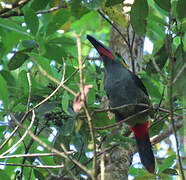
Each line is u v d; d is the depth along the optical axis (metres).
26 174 9.20
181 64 7.06
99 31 15.13
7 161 9.16
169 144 13.62
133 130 8.82
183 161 7.58
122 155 8.21
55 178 7.28
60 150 8.04
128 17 9.38
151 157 8.66
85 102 5.47
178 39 8.98
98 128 6.82
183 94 6.88
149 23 9.26
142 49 9.81
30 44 7.94
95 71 9.81
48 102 7.43
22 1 7.76
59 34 13.27
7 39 7.23
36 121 8.36
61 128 7.13
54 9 8.45
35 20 8.00
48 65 7.87
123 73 8.74
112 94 8.74
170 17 7.05
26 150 7.95
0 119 8.45
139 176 7.98
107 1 7.50
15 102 7.84
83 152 8.23
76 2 7.52
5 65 11.79
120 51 9.63
